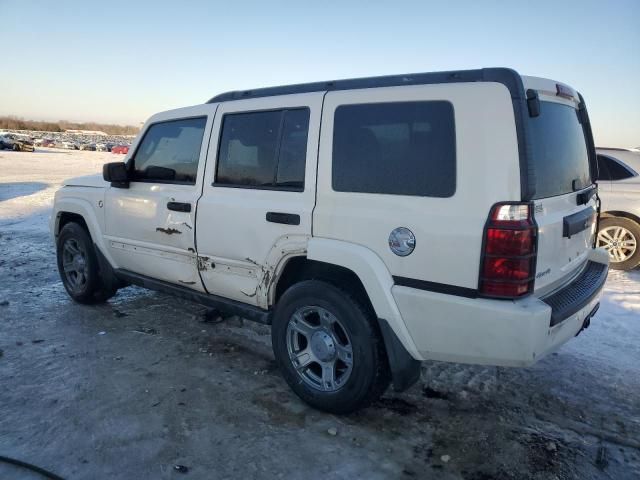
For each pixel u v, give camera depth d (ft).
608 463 8.99
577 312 9.48
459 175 8.52
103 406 10.62
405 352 9.37
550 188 9.54
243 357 13.21
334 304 9.95
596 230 12.60
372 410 10.68
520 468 8.86
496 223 8.13
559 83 10.32
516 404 10.91
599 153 22.82
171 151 13.48
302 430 9.91
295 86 11.30
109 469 8.64
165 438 9.54
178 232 12.89
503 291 8.18
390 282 9.22
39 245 26.53
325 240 10.01
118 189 14.76
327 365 10.49
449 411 10.65
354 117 9.86
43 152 163.43
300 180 10.55
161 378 11.94
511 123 8.21
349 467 8.83
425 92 9.04
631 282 20.22
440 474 8.69
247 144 11.66
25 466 8.63
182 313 16.40
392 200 9.21
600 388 11.57
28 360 12.77
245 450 9.25
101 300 17.02
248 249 11.38
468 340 8.56
